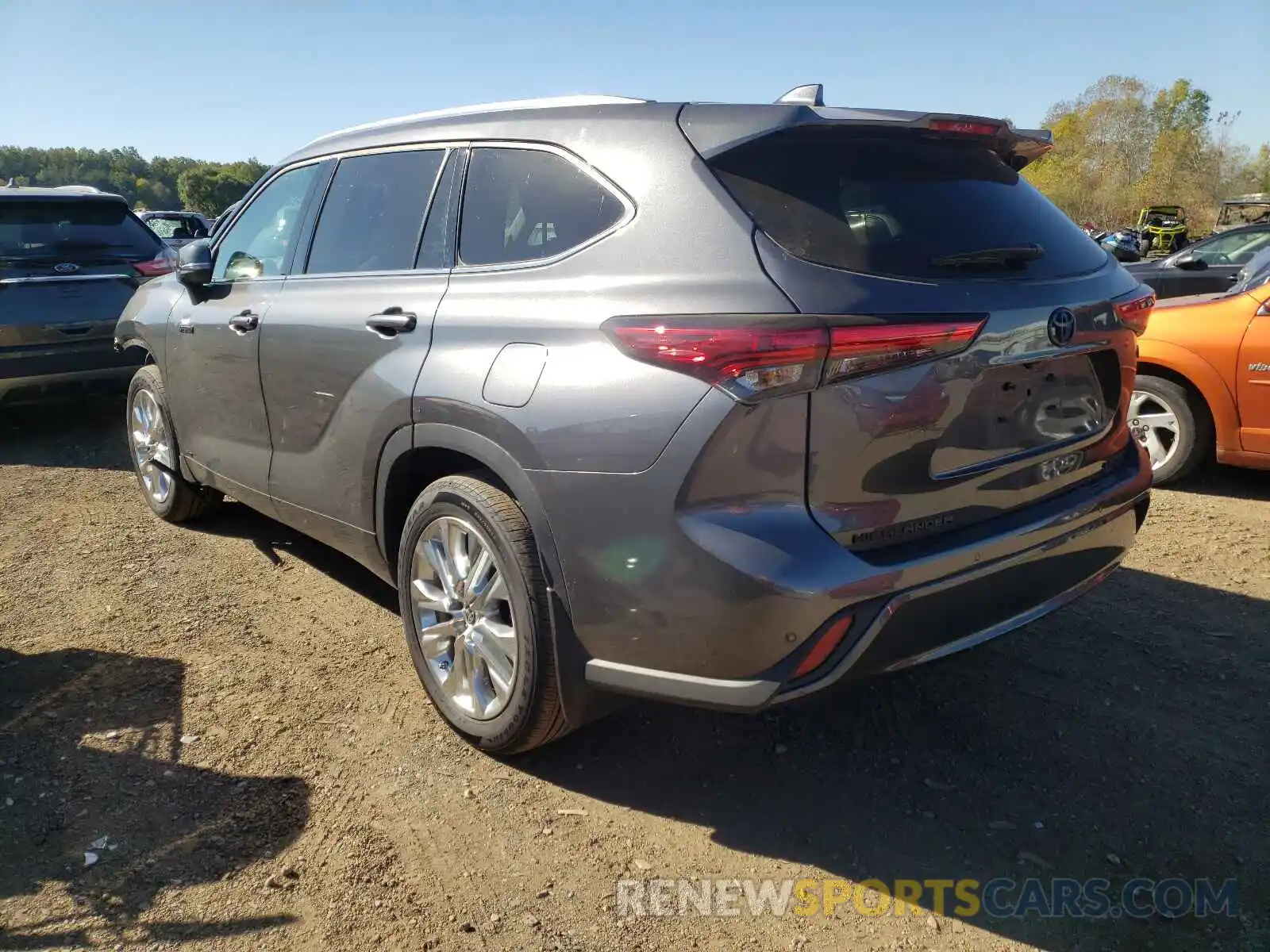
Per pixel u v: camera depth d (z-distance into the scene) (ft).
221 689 11.08
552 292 8.68
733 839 8.63
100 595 13.74
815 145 8.32
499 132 10.07
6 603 13.46
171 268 24.30
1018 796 9.18
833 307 7.32
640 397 7.67
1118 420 9.83
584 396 8.00
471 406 8.93
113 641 12.29
